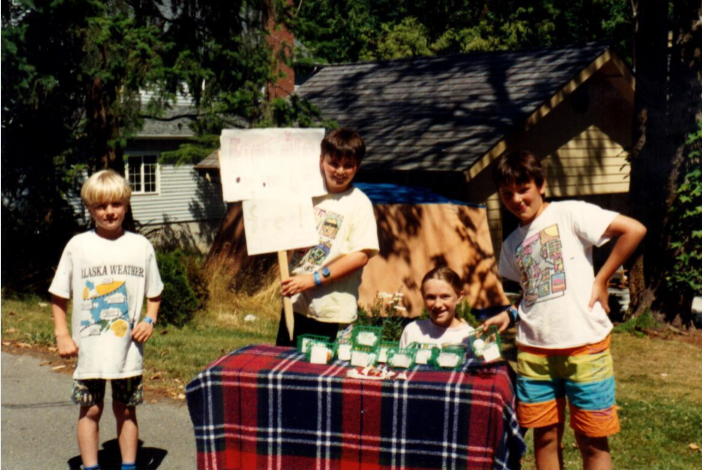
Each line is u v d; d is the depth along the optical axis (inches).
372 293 506.0
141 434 229.1
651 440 249.1
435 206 512.1
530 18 1309.1
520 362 161.8
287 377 153.6
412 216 512.1
